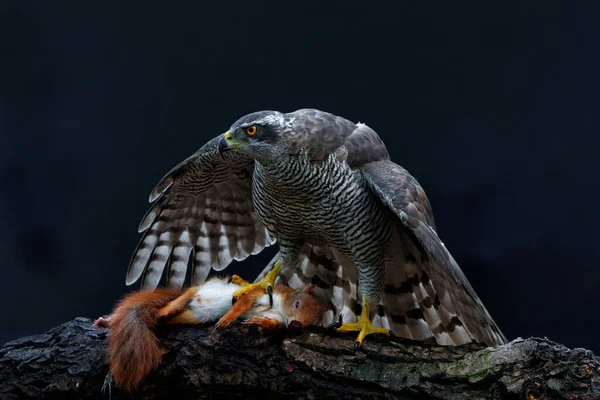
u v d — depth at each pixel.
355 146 7.45
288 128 7.34
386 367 6.30
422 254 7.40
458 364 6.15
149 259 8.50
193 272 8.62
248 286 6.90
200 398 6.56
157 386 6.61
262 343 6.52
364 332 6.58
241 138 7.41
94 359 6.66
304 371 6.40
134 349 6.48
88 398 6.67
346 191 7.34
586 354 5.76
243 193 8.45
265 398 6.47
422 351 6.34
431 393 6.10
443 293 7.45
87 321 7.01
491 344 6.89
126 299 6.85
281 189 7.47
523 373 5.89
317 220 7.52
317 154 7.33
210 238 8.62
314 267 8.23
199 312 6.80
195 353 6.52
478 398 5.98
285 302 6.88
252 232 8.66
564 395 5.68
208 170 8.12
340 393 6.30
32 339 6.89
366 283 7.54
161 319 6.69
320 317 7.71
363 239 7.45
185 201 8.44
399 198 6.99
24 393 6.69
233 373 6.47
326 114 7.70
